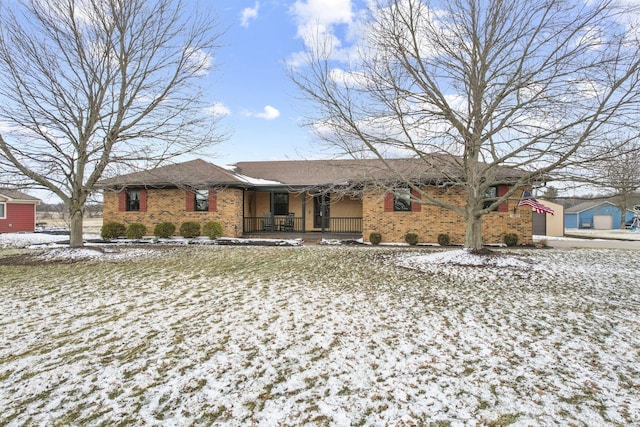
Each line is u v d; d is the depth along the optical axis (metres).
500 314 5.02
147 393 2.95
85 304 5.58
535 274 7.94
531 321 4.72
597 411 2.67
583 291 6.41
